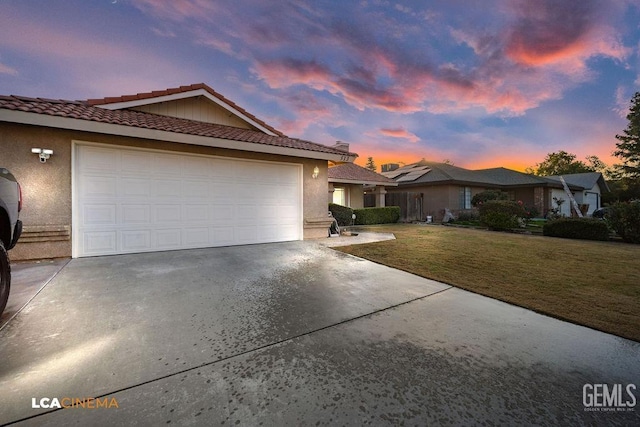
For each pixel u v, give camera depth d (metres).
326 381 1.79
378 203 17.42
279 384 1.75
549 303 3.33
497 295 3.61
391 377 1.85
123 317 2.73
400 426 1.43
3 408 1.48
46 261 5.04
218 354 2.10
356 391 1.70
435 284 4.11
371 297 3.50
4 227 3.36
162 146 6.12
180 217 6.41
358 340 2.38
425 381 1.82
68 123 4.89
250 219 7.38
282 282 4.04
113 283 3.82
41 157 4.99
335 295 3.53
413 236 9.59
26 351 2.07
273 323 2.68
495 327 2.69
